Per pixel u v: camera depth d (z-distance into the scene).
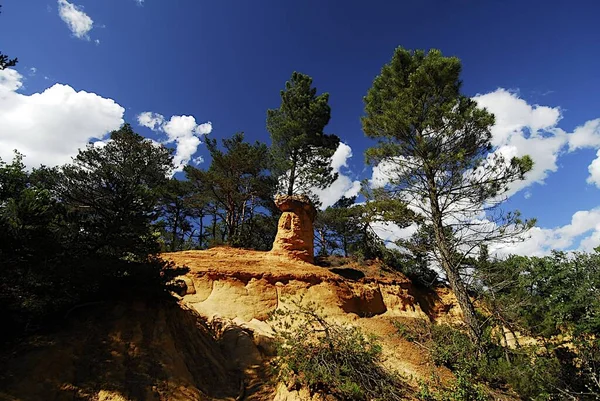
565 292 17.52
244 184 30.42
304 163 30.75
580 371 14.03
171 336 9.45
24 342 7.37
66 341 7.69
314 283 17.50
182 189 31.58
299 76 32.94
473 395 10.08
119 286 9.66
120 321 8.77
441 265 15.05
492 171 14.88
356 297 18.78
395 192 16.94
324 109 31.00
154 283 9.91
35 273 7.56
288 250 20.17
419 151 16.56
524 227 13.80
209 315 13.88
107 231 9.48
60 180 23.67
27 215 8.30
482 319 15.91
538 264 20.11
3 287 7.42
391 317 18.09
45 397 6.43
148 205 10.69
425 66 17.36
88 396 6.86
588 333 15.15
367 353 10.02
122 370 7.67
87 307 8.95
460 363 11.80
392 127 16.72
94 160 28.22
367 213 18.30
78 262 8.27
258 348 12.05
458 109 17.14
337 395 8.89
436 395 9.83
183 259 17.45
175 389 7.94
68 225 9.30
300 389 9.00
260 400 9.11
